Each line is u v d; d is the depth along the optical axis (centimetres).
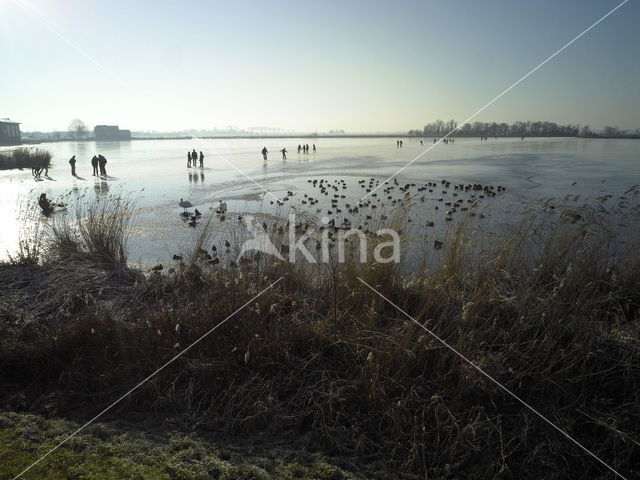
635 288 473
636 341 377
